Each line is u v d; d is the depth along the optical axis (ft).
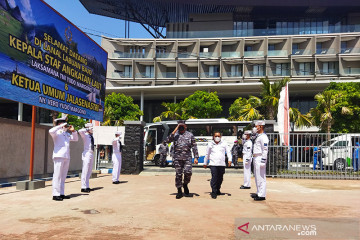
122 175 50.55
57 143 24.36
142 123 53.36
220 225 16.16
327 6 195.62
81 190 29.09
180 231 14.93
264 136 24.76
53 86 37.04
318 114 102.12
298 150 48.01
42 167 44.39
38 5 34.30
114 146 37.11
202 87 139.54
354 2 193.67
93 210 19.98
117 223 16.48
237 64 167.12
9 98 29.60
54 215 18.42
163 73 169.89
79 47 43.68
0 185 32.81
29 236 13.89
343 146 47.34
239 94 149.69
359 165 46.65
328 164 47.26
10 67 29.84
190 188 32.32
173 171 53.93
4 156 36.83
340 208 21.25
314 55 157.28
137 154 52.08
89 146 29.53
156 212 19.38
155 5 208.44
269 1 195.00
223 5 197.77
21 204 22.17
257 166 24.84
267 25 218.18
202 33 182.39
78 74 43.37
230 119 102.83
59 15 38.45
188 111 125.59
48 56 36.09
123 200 24.02
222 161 26.23
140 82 169.17
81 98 44.37
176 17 225.76
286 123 51.39
